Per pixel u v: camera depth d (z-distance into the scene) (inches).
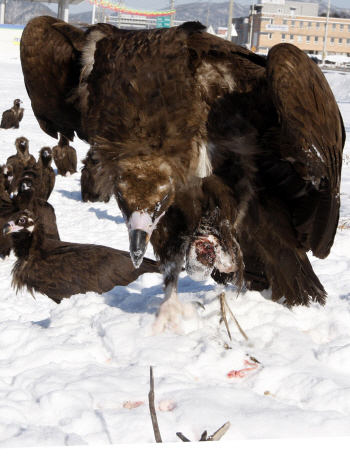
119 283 266.7
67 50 179.2
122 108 138.8
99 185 145.0
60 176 610.2
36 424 124.2
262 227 169.2
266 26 3831.2
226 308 176.1
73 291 266.1
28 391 137.5
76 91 182.4
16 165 512.7
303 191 163.6
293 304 182.7
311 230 158.4
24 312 258.2
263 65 161.0
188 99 140.4
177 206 160.9
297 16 3868.1
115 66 144.1
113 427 119.0
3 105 1119.6
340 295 224.4
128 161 136.5
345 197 483.2
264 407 127.0
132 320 173.0
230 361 149.1
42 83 187.0
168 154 137.6
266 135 155.9
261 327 169.3
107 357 159.5
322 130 139.9
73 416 123.3
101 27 162.9
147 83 138.5
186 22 149.8
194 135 142.0
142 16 3043.8
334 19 3929.6
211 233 161.5
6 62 2409.0
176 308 170.6
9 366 151.9
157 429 105.2
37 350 157.2
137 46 144.4
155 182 135.9
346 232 355.9
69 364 149.4
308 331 176.4
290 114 134.5
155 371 143.6
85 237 384.5
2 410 124.6
